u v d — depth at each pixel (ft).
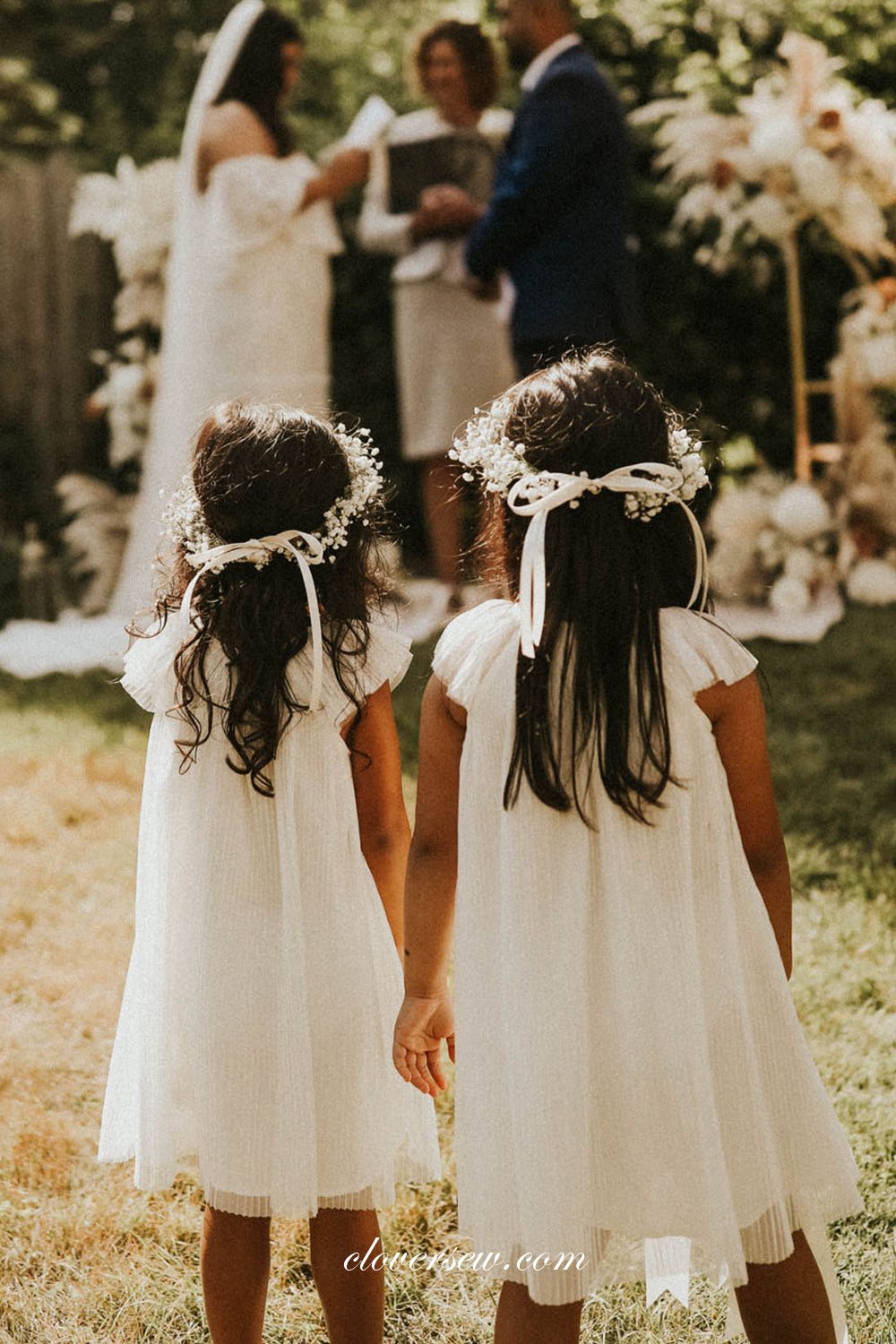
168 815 6.75
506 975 5.85
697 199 20.72
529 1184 5.70
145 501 22.22
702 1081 5.66
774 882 6.27
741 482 24.40
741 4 23.72
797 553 21.04
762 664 18.76
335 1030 6.47
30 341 27.09
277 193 20.10
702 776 5.90
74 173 26.96
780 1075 5.95
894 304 20.80
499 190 17.46
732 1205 5.61
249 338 20.57
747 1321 6.27
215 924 6.49
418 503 26.63
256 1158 6.39
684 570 6.11
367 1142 6.50
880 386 21.36
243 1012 6.41
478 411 6.50
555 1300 5.66
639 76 24.08
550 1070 5.71
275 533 6.75
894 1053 9.44
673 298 23.95
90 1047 9.99
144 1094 6.68
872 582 21.62
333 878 6.56
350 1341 6.76
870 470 21.53
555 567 5.89
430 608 22.21
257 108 20.66
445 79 21.89
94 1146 8.91
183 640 6.77
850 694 17.44
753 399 24.40
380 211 22.24
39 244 26.94
